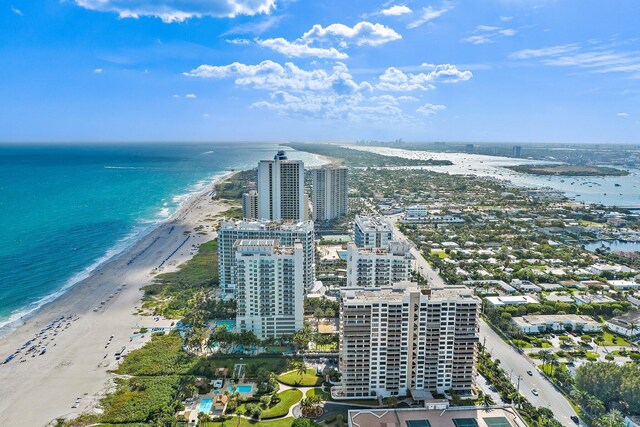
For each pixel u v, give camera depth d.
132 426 199.62
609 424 189.38
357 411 195.25
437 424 187.25
